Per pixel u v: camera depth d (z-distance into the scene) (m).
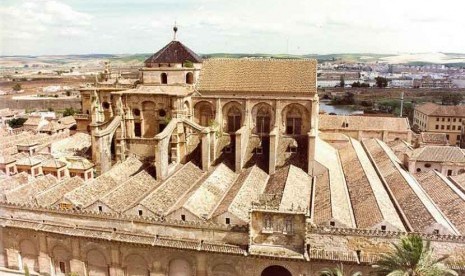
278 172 73.69
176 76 83.69
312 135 72.56
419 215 56.41
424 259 37.00
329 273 44.06
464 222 56.38
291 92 78.44
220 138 82.25
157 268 56.97
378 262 40.00
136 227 57.22
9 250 62.59
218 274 55.34
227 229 54.25
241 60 86.50
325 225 53.91
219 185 68.00
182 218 55.91
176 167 77.44
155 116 80.38
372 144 104.75
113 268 58.19
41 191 69.19
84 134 107.69
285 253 52.22
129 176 74.31
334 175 75.00
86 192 64.31
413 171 86.31
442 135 115.19
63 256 60.59
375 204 59.16
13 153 101.25
